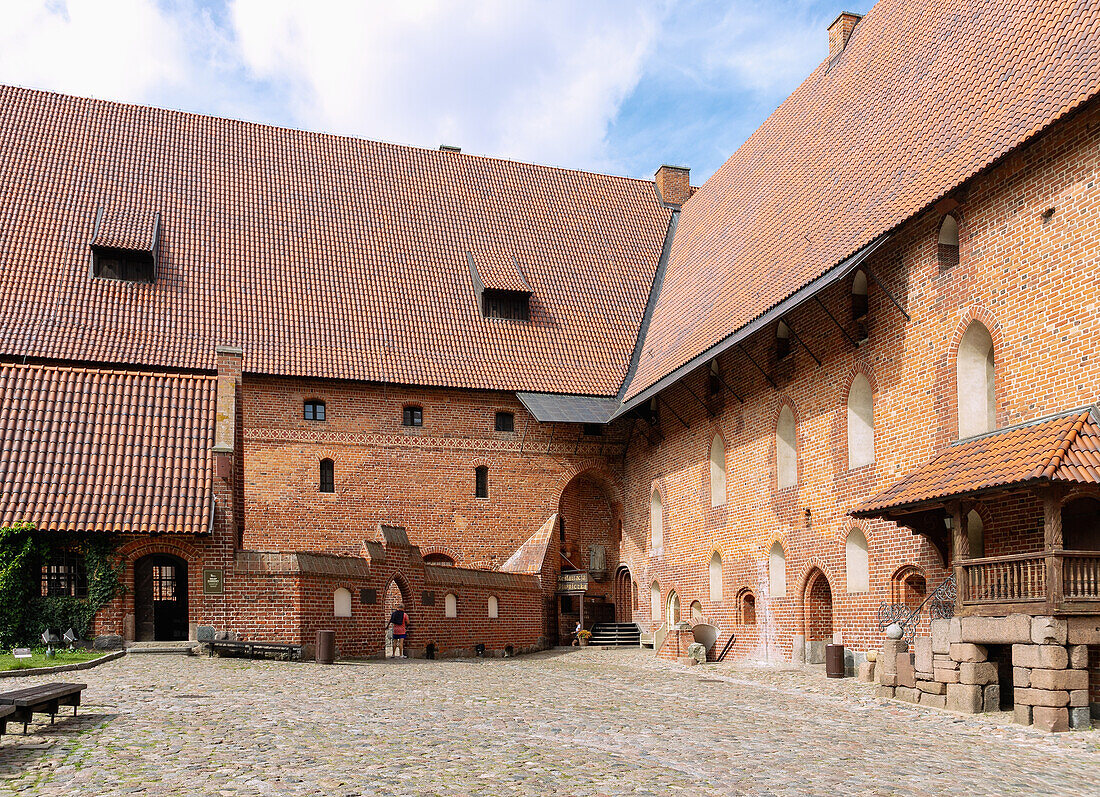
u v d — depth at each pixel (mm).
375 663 25812
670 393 36250
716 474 33062
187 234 37719
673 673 25234
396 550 29312
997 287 19766
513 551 38344
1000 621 16000
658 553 37344
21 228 35719
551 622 38906
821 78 33438
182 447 26875
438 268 40531
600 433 40531
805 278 25562
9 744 11969
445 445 37938
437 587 30938
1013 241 19359
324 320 37312
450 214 42500
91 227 36500
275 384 36094
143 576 26469
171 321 35219
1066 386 17844
